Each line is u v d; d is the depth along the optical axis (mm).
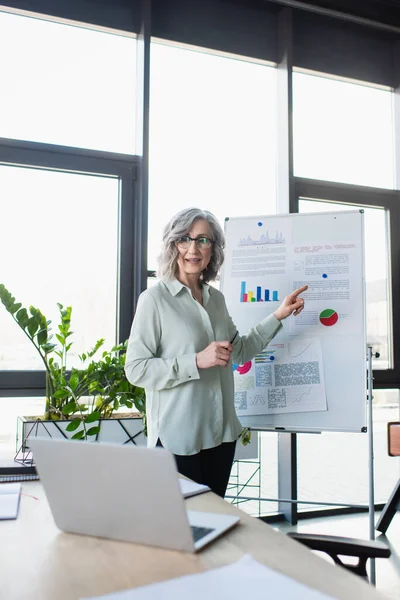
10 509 1222
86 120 3270
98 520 1055
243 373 2748
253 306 2787
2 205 3082
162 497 973
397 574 2818
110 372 2875
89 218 3260
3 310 2994
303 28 3854
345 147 3943
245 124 3703
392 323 3957
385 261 4016
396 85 4090
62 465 1058
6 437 2982
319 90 3922
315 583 845
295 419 2666
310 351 2711
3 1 3072
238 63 3732
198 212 2078
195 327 2029
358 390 2641
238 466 3553
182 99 3543
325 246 2799
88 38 3320
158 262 2123
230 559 945
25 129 3125
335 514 3736
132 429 2912
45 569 913
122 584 848
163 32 3475
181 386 1945
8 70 3119
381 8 3887
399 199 4035
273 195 3742
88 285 3230
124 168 3312
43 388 3033
